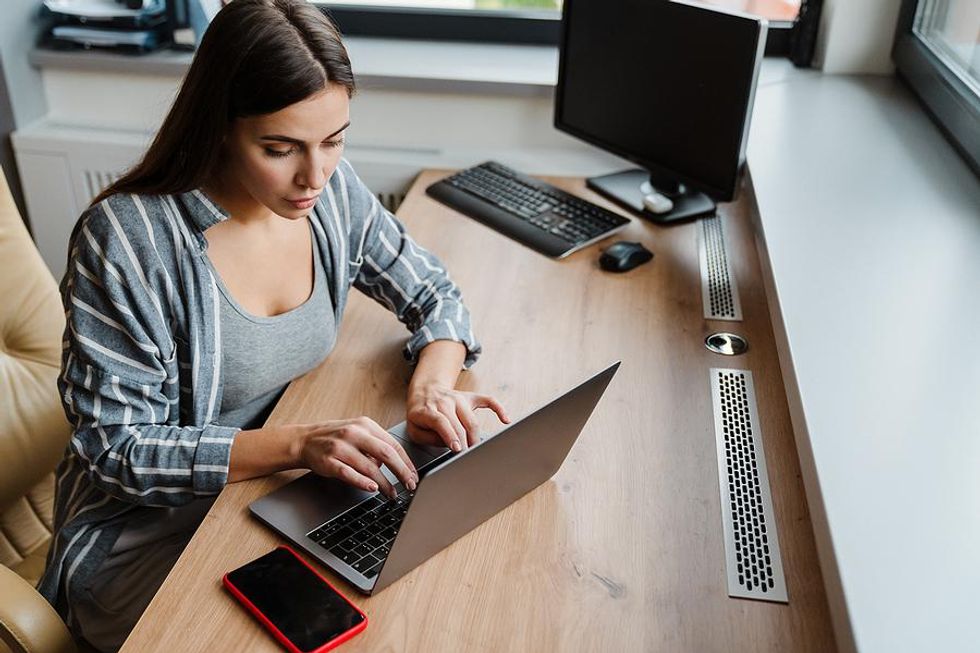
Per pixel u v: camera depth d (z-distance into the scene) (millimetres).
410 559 1102
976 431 1204
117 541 1345
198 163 1233
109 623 1340
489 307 1680
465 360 1512
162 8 2396
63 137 2373
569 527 1201
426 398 1371
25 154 2400
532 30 2492
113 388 1260
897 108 2178
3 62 2311
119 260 1244
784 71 2375
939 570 1004
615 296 1729
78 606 1321
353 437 1237
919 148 1983
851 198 1760
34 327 1543
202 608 1065
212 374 1354
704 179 1923
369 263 1569
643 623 1069
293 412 1396
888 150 1966
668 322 1652
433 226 1975
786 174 1840
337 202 1479
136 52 2396
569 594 1103
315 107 1185
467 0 2508
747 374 1519
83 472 1395
